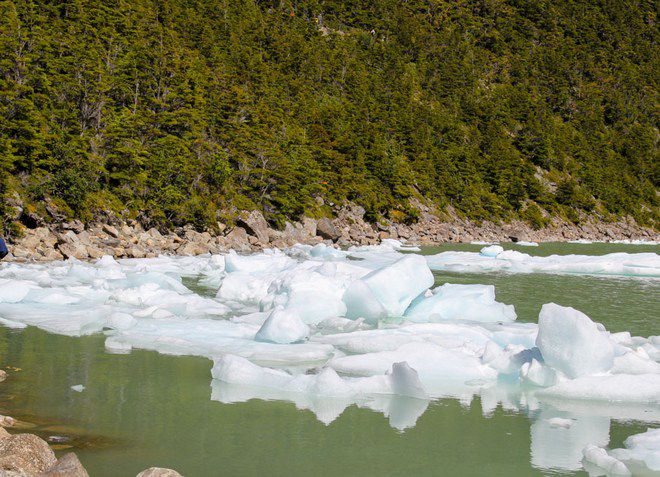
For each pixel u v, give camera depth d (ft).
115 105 201.77
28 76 163.63
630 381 39.01
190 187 181.88
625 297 86.33
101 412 33.53
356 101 370.94
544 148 435.94
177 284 75.97
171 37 254.68
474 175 362.33
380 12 537.24
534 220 351.05
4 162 129.59
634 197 472.03
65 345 48.60
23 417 32.17
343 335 52.13
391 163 287.89
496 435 31.96
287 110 290.56
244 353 46.29
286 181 211.41
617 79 638.12
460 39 559.79
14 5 189.98
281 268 85.66
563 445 30.73
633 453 29.01
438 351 45.09
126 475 25.50
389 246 176.14
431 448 29.96
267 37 371.76
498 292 90.12
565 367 39.88
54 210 135.64
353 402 36.99
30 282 70.33
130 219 155.12
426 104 438.40
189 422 32.50
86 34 215.92
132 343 49.93
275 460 27.96
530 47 610.24
